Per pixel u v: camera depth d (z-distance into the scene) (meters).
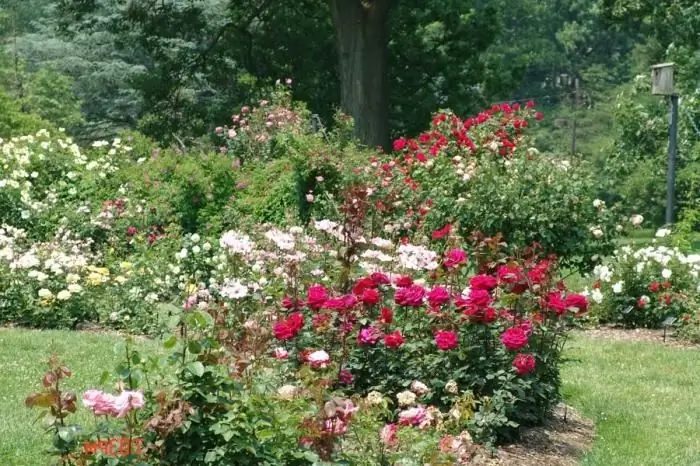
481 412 7.14
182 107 32.12
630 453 7.71
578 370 11.13
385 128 26.84
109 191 15.79
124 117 42.97
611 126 58.94
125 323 11.63
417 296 7.28
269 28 31.91
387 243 8.73
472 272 10.73
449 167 13.92
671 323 13.78
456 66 31.50
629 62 68.06
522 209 12.51
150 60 43.56
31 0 56.66
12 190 15.09
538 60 67.44
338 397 5.48
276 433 4.98
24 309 11.63
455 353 7.35
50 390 4.60
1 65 44.81
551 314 7.95
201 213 15.47
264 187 15.66
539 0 71.12
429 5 31.23
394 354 7.48
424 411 5.81
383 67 26.72
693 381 10.74
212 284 11.27
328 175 16.08
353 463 5.27
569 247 12.70
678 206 34.28
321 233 10.70
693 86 30.11
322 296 7.13
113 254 14.27
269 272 9.49
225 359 5.25
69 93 42.84
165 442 4.81
